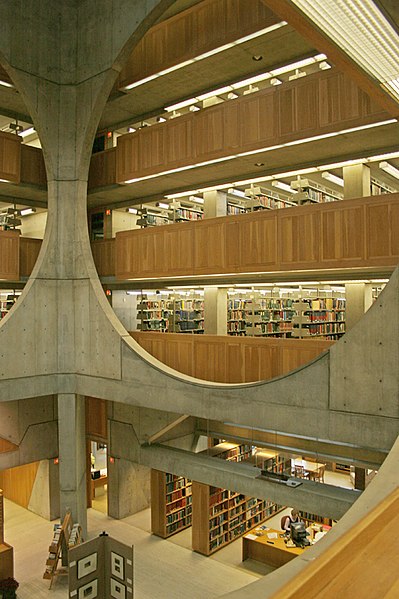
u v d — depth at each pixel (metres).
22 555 11.43
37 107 11.11
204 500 11.54
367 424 7.75
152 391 10.38
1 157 11.92
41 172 13.00
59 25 11.46
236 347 10.11
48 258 11.48
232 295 13.91
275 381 8.75
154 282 13.08
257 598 1.78
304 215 9.13
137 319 14.57
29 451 13.20
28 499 14.33
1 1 10.47
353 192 9.97
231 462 11.13
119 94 12.09
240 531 12.59
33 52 11.00
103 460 17.97
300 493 9.33
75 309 11.68
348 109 8.42
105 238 14.52
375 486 2.64
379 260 8.20
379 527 1.87
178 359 11.18
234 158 10.15
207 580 10.45
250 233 9.92
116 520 13.47
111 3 10.64
